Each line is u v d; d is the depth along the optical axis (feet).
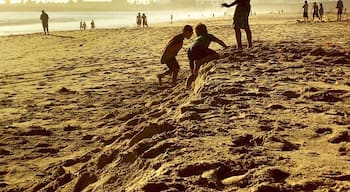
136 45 69.51
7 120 24.67
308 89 19.54
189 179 9.45
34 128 22.52
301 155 11.02
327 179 9.21
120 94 30.83
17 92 33.71
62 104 28.68
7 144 19.98
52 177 14.35
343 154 11.20
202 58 28.25
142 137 13.71
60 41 86.02
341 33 60.34
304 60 28.91
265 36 63.00
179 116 15.56
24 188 14.46
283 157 10.73
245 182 9.27
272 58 29.96
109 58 53.72
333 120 14.65
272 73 24.17
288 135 12.96
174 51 31.45
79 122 23.93
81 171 13.37
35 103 29.35
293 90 19.52
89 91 32.55
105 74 40.88
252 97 18.26
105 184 11.08
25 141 20.45
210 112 15.76
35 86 36.24
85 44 77.30
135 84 34.47
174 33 90.02
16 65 51.85
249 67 25.98
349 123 14.37
